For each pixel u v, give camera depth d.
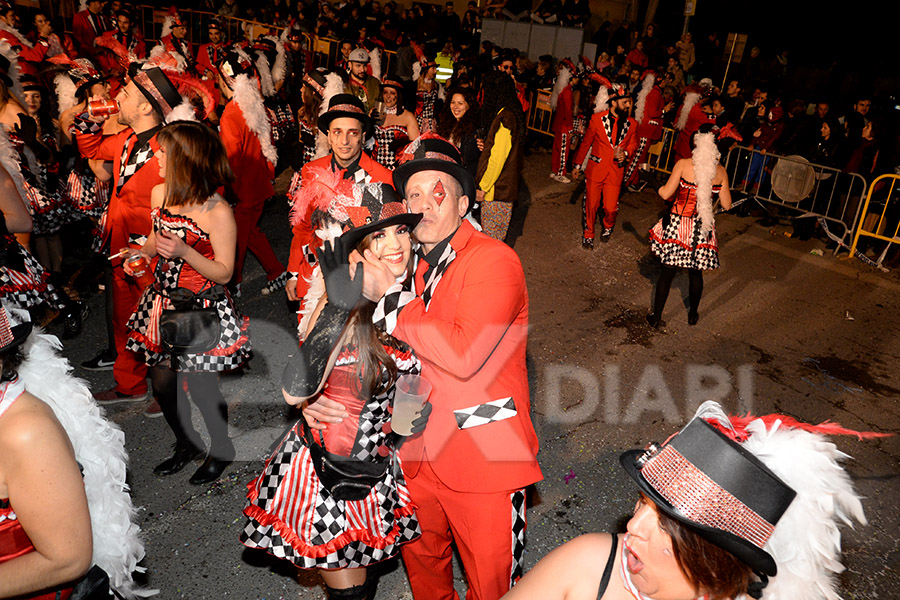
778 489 1.40
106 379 4.84
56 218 5.41
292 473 2.43
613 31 19.38
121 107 3.94
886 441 4.97
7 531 1.79
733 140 6.09
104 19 11.96
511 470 2.57
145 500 3.80
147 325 3.65
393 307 2.34
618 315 6.59
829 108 9.77
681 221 6.12
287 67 9.30
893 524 4.11
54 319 5.52
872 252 8.80
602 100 7.72
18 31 9.31
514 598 1.73
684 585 1.53
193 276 3.58
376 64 9.79
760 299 7.22
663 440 4.75
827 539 1.54
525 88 12.09
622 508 4.09
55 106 7.38
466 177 2.61
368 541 2.43
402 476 2.61
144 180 3.93
